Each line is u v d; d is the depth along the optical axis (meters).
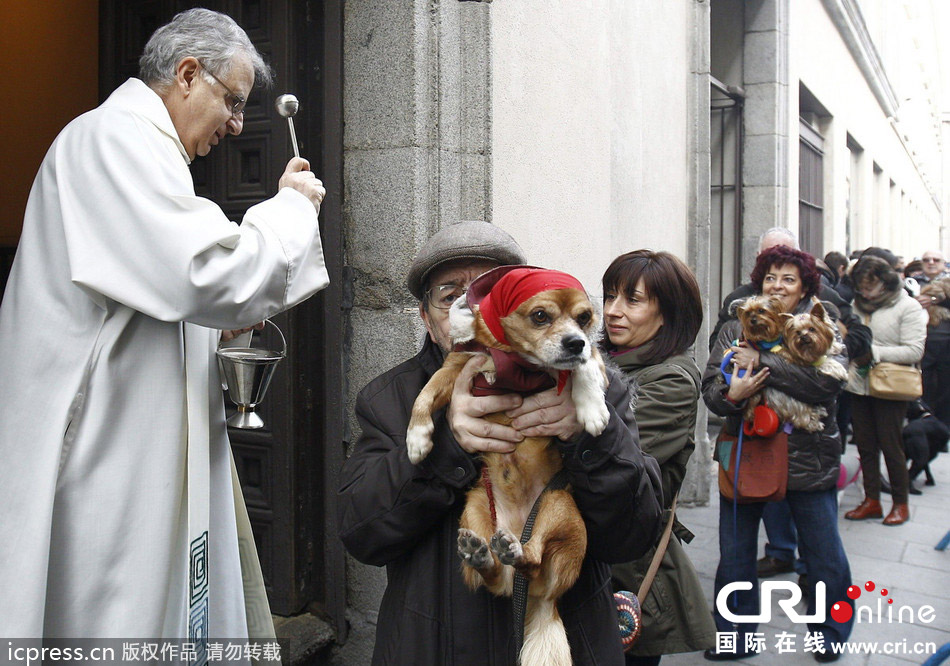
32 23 4.46
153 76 1.82
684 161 5.86
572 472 1.56
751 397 3.26
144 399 1.69
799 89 9.05
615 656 1.70
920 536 5.20
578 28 3.84
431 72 2.84
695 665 3.40
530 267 1.56
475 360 1.55
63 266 1.65
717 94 7.37
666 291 2.37
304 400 2.96
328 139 2.90
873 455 5.59
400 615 1.66
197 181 3.05
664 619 2.20
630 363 2.36
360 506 1.66
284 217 1.77
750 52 7.48
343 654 2.94
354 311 2.93
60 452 1.59
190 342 1.80
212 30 1.82
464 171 2.98
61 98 4.42
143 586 1.66
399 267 2.82
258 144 2.92
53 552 1.60
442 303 1.82
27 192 4.56
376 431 1.79
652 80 5.21
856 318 5.09
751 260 7.56
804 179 9.79
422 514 1.60
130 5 3.13
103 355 1.64
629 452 1.58
